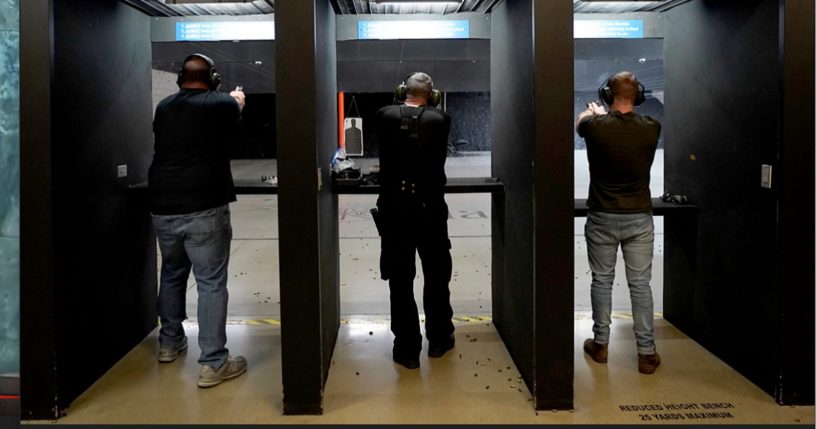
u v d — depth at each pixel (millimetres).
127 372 3059
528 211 2697
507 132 3172
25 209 2473
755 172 2785
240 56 6918
